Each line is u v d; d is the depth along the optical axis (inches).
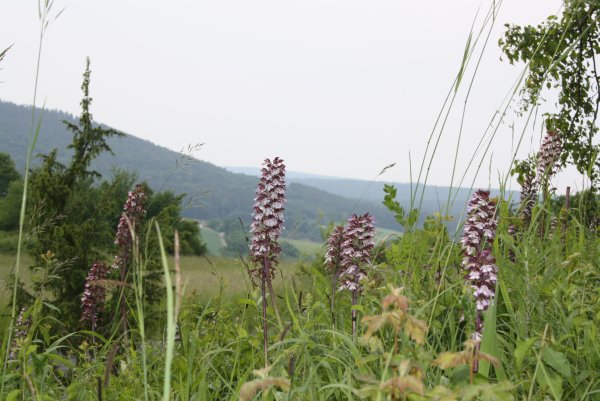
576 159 428.5
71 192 553.0
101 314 243.4
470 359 74.4
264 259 158.1
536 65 423.8
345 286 164.6
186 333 173.8
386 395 74.6
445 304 143.3
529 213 204.1
